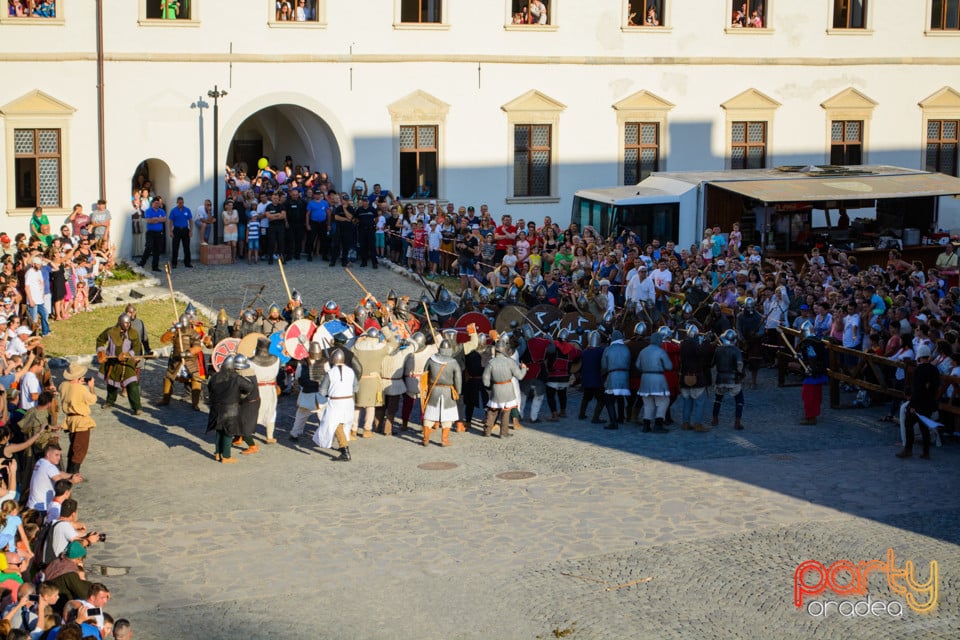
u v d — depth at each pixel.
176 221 35.53
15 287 27.44
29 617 12.51
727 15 43.34
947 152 47.34
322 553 16.36
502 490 19.02
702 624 14.12
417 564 15.98
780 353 26.41
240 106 37.78
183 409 23.78
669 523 17.53
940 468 20.28
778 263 30.42
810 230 36.78
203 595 14.95
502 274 30.72
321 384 20.64
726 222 36.53
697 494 18.86
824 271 30.47
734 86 43.81
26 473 17.67
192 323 24.14
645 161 43.25
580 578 15.50
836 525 17.42
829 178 37.59
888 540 16.81
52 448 16.27
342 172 39.34
